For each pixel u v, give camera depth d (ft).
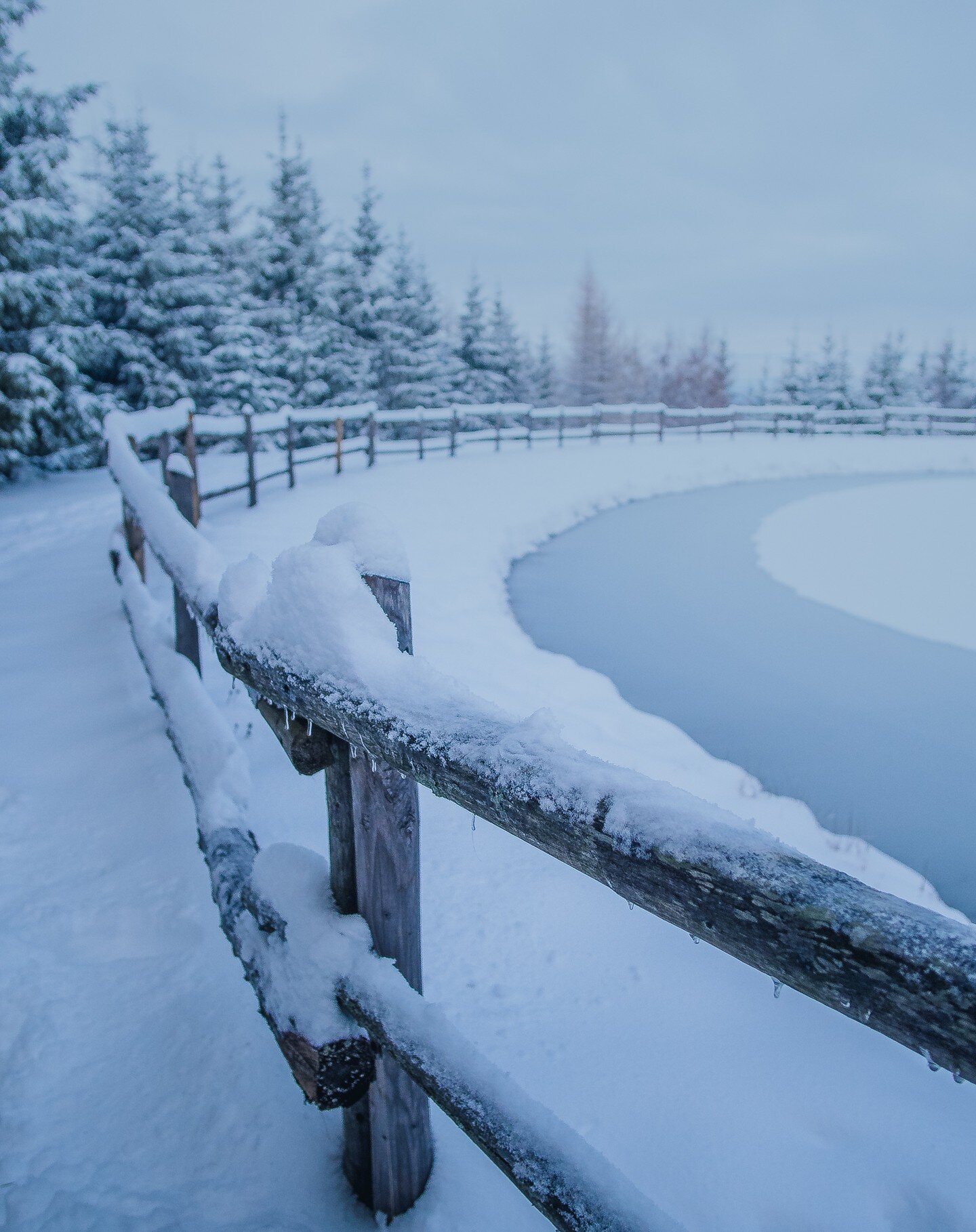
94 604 19.71
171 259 63.05
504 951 7.72
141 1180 5.39
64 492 42.93
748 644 23.49
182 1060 6.35
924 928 1.87
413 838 4.90
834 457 80.48
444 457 61.21
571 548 37.73
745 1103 6.17
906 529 44.19
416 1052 4.19
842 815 13.80
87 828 9.65
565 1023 6.88
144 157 65.31
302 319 81.76
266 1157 5.64
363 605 4.38
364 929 4.89
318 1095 4.71
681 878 2.40
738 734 17.11
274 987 5.11
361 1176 5.34
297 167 78.43
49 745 11.91
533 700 16.69
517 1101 3.82
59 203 47.03
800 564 35.06
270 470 44.68
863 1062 6.63
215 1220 5.16
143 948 7.59
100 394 63.52
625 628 24.84
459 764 3.32
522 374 125.39
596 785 2.79
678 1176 5.60
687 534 42.11
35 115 45.52
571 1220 3.41
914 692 19.81
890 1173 5.63
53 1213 5.07
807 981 2.07
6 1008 6.73
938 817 13.89
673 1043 6.72
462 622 22.26
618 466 63.72
